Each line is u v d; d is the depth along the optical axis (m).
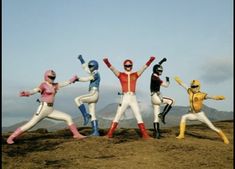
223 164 10.77
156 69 14.48
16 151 11.89
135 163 10.42
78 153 11.48
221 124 20.39
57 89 13.38
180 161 10.85
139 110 14.09
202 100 14.21
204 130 17.83
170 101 14.21
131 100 14.01
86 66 14.73
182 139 14.15
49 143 12.98
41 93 13.25
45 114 13.13
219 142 14.15
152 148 12.21
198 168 10.24
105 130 16.47
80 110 13.91
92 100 14.26
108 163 10.37
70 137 14.52
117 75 14.12
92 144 12.57
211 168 10.30
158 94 14.29
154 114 14.48
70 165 10.16
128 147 12.26
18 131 13.01
